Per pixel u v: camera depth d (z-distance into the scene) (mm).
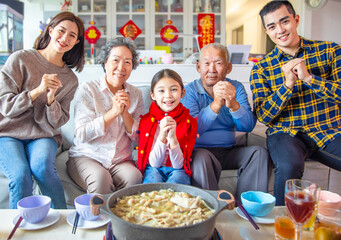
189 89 1729
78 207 847
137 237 623
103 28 4344
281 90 1497
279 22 1557
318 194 758
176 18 4445
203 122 1562
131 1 4344
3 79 1396
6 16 2287
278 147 1508
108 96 1521
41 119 1461
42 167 1315
